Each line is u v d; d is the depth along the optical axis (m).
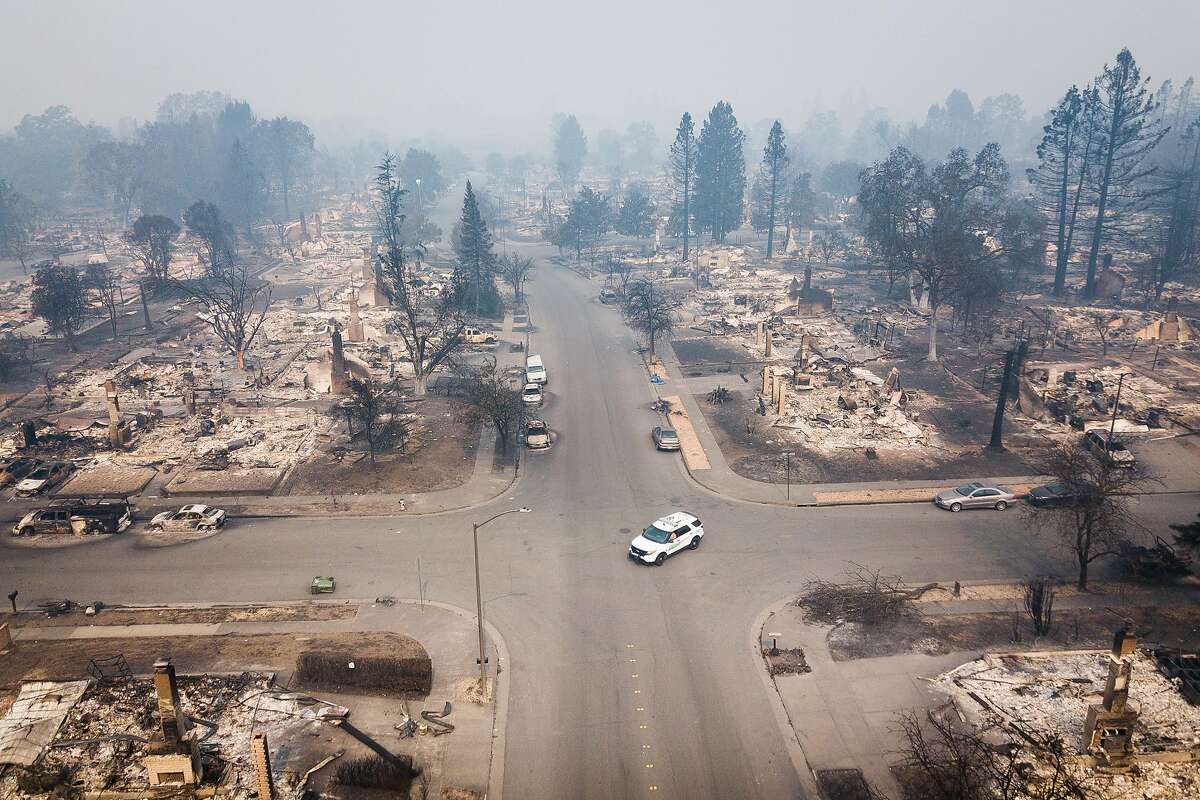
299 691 34.91
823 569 44.66
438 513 52.22
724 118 165.62
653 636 38.59
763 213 197.38
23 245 161.25
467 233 113.56
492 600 41.88
